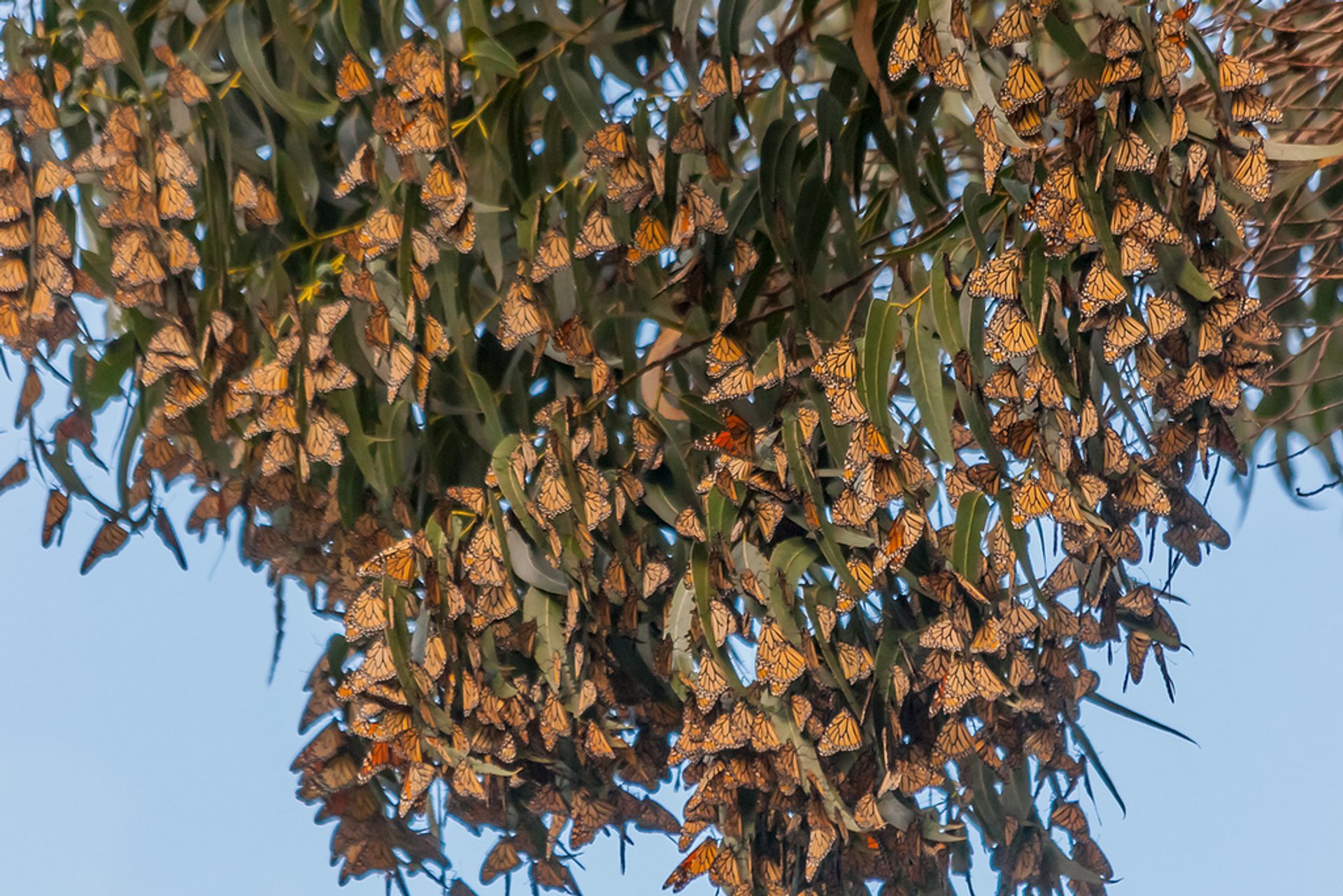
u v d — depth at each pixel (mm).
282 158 14695
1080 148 14266
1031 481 14344
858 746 14461
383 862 14773
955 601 14445
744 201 14492
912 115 14492
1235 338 14336
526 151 14586
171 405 14695
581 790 14688
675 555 14617
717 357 14461
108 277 14789
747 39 14469
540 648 14562
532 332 14508
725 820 14586
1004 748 14562
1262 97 14273
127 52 14633
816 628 14461
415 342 14578
